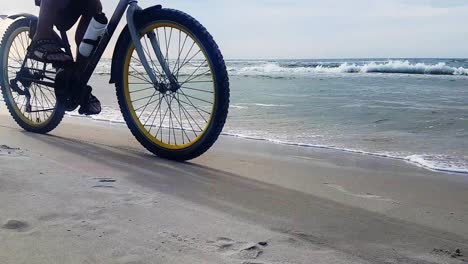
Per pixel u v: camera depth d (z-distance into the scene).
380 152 3.51
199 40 2.75
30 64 3.49
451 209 2.08
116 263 1.27
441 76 17.91
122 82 3.10
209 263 1.30
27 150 2.84
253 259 1.35
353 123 4.99
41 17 3.04
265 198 2.10
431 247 1.60
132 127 3.11
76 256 1.29
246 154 3.34
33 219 1.56
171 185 2.22
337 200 2.16
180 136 4.09
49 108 3.72
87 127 4.39
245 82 13.64
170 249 1.38
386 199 2.21
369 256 1.47
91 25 2.94
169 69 2.94
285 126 4.81
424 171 2.90
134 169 2.54
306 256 1.42
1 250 1.31
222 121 2.75
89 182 2.07
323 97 8.14
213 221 1.67
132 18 2.91
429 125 4.82
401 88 10.70
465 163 3.12
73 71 3.10
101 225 1.54
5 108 5.46
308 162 3.09
